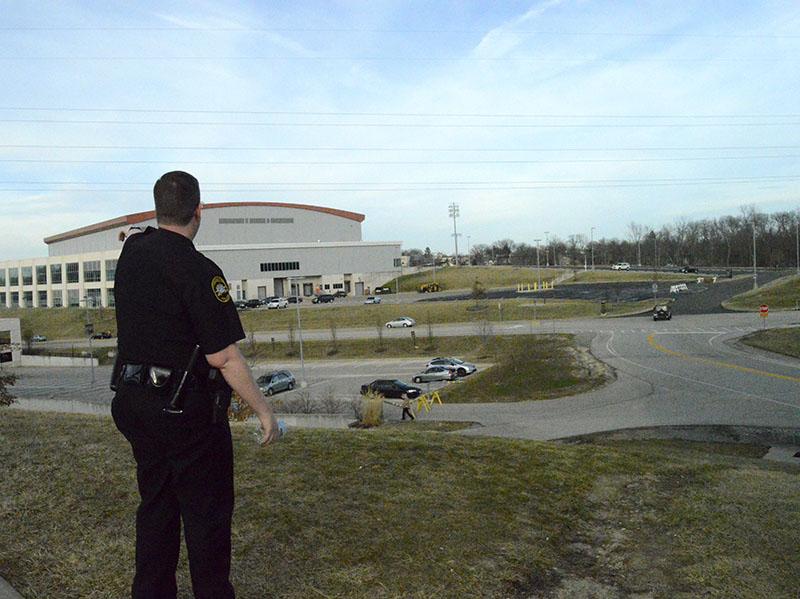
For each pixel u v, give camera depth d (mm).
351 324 71312
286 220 109562
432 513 4695
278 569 3680
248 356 59375
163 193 2621
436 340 58719
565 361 38688
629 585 3910
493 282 109625
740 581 3973
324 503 4727
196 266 2531
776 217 124875
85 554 3721
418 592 3551
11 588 3285
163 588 2682
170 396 2475
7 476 5129
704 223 144125
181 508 2617
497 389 33812
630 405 24281
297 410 28594
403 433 7586
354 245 108562
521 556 4168
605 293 84750
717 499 5539
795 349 36844
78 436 6578
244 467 5535
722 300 71062
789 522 4996
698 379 29062
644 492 5676
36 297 104312
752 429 18453
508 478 5684
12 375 22656
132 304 2549
